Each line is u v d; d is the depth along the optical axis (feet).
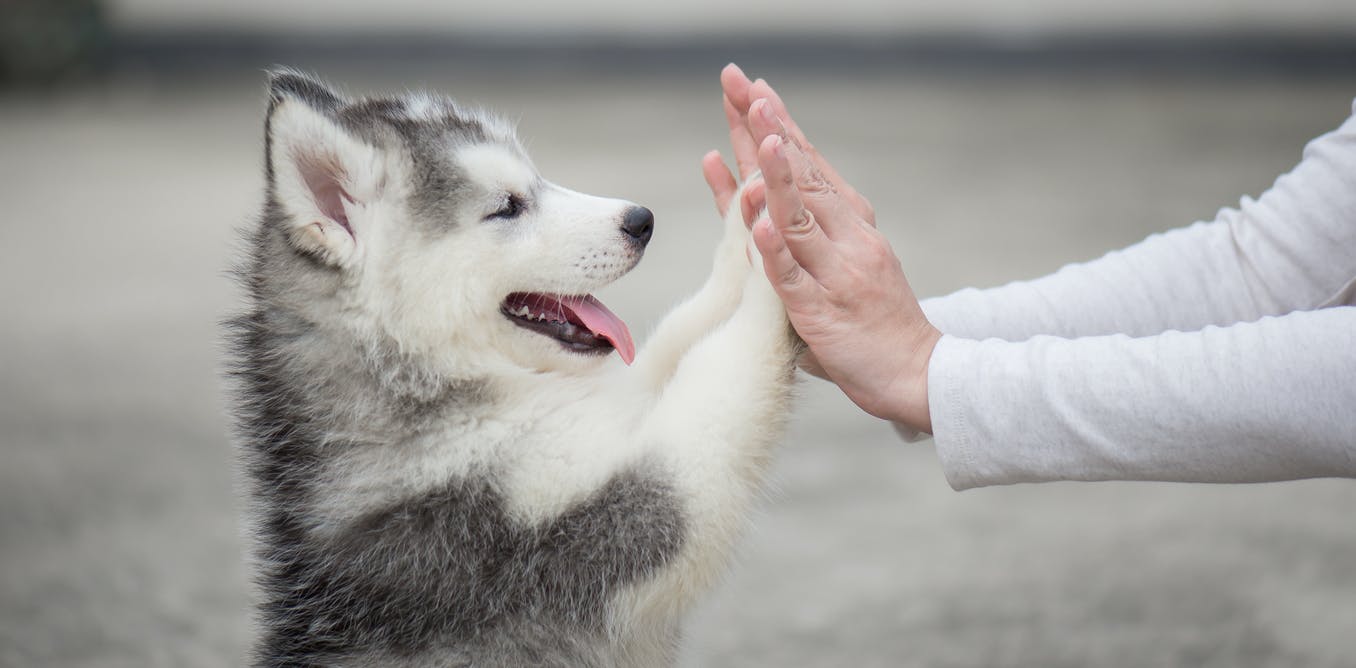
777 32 85.05
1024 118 64.13
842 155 54.24
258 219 11.76
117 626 16.34
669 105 69.15
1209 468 8.18
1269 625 15.61
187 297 34.50
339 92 12.96
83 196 48.52
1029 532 19.39
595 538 10.12
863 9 83.92
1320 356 7.77
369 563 10.32
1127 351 8.37
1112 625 15.90
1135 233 38.19
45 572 17.97
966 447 8.66
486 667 10.14
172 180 51.06
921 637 15.80
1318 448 7.82
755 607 16.87
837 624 16.30
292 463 10.80
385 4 83.05
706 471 10.01
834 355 9.04
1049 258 35.22
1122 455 8.27
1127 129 59.47
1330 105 63.62
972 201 44.32
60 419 24.81
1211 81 76.07
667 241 38.58
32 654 15.44
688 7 84.99
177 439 23.85
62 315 32.71
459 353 11.11
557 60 84.79
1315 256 9.57
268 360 11.05
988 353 8.71
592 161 51.29
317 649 10.46
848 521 20.01
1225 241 10.11
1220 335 8.20
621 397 10.97
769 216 8.91
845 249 8.90
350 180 11.15
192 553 18.81
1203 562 17.75
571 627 10.19
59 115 69.15
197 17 83.05
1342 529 18.79
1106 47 81.92
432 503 10.34
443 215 11.35
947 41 83.92
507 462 10.36
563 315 11.91
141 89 77.82
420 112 12.35
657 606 10.28
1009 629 15.97
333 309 10.91
